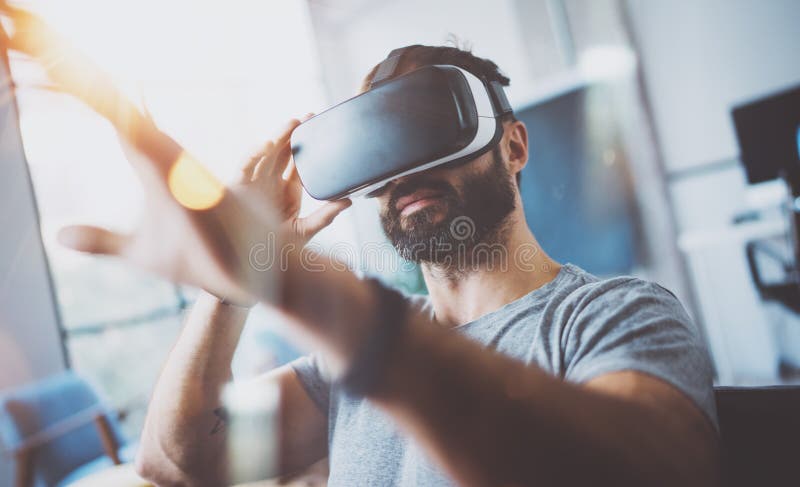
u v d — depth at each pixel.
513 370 0.25
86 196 2.52
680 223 3.00
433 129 0.45
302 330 0.22
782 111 2.32
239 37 3.20
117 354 3.25
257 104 3.11
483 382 0.23
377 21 4.11
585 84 3.09
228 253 0.21
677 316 0.48
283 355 1.40
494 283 0.59
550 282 0.59
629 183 3.06
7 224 2.69
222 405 0.63
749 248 2.15
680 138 2.97
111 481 1.30
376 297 0.23
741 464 0.49
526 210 3.34
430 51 0.62
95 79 0.24
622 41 3.04
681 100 2.95
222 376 0.61
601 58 3.11
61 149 2.54
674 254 2.92
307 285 0.22
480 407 0.23
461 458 0.23
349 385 0.22
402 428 0.23
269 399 0.69
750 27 2.70
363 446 0.60
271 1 3.43
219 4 3.05
